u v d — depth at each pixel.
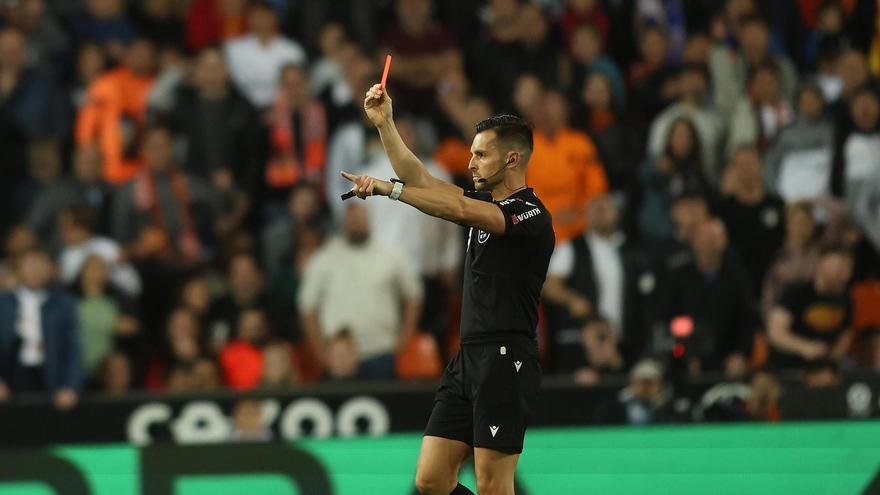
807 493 26.41
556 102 43.97
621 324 40.06
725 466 26.56
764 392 33.16
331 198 44.75
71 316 38.88
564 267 40.28
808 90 45.38
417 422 36.56
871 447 26.38
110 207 43.91
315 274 39.81
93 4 50.38
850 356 41.06
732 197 43.22
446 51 48.88
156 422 36.97
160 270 42.25
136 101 46.78
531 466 26.83
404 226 41.84
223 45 48.59
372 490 26.66
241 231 43.12
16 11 49.44
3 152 46.56
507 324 21.50
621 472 26.67
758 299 42.72
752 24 48.75
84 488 26.86
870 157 44.88
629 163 46.16
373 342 39.19
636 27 51.88
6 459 26.86
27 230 41.53
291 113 45.72
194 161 45.62
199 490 26.80
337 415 36.56
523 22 49.09
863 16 50.91
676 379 34.47
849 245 43.69
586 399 36.50
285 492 26.78
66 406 37.19
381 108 20.70
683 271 39.22
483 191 21.89
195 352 39.34
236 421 36.66
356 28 51.41
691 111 46.09
